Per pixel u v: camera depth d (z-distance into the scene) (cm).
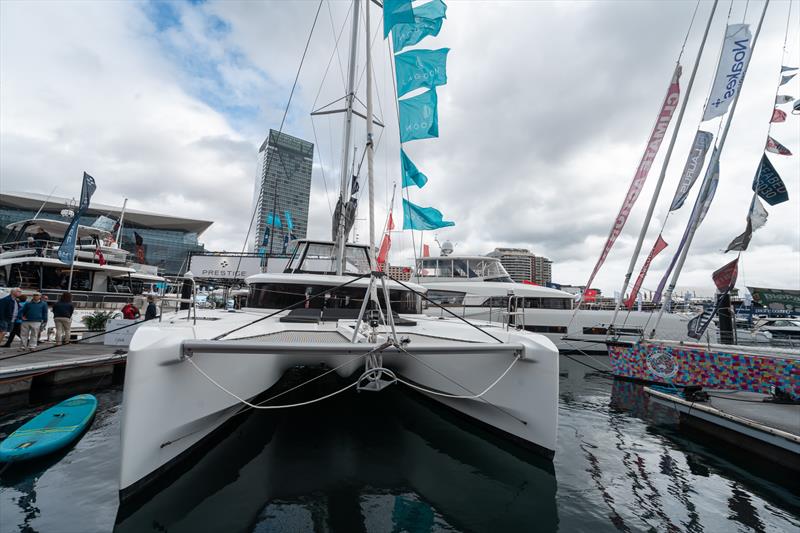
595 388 738
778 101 682
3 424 468
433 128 486
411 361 459
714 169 692
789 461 376
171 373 286
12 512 267
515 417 378
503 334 384
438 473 338
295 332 397
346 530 256
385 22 410
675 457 401
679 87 746
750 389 566
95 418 482
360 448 382
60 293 1051
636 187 774
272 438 400
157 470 289
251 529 253
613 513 288
